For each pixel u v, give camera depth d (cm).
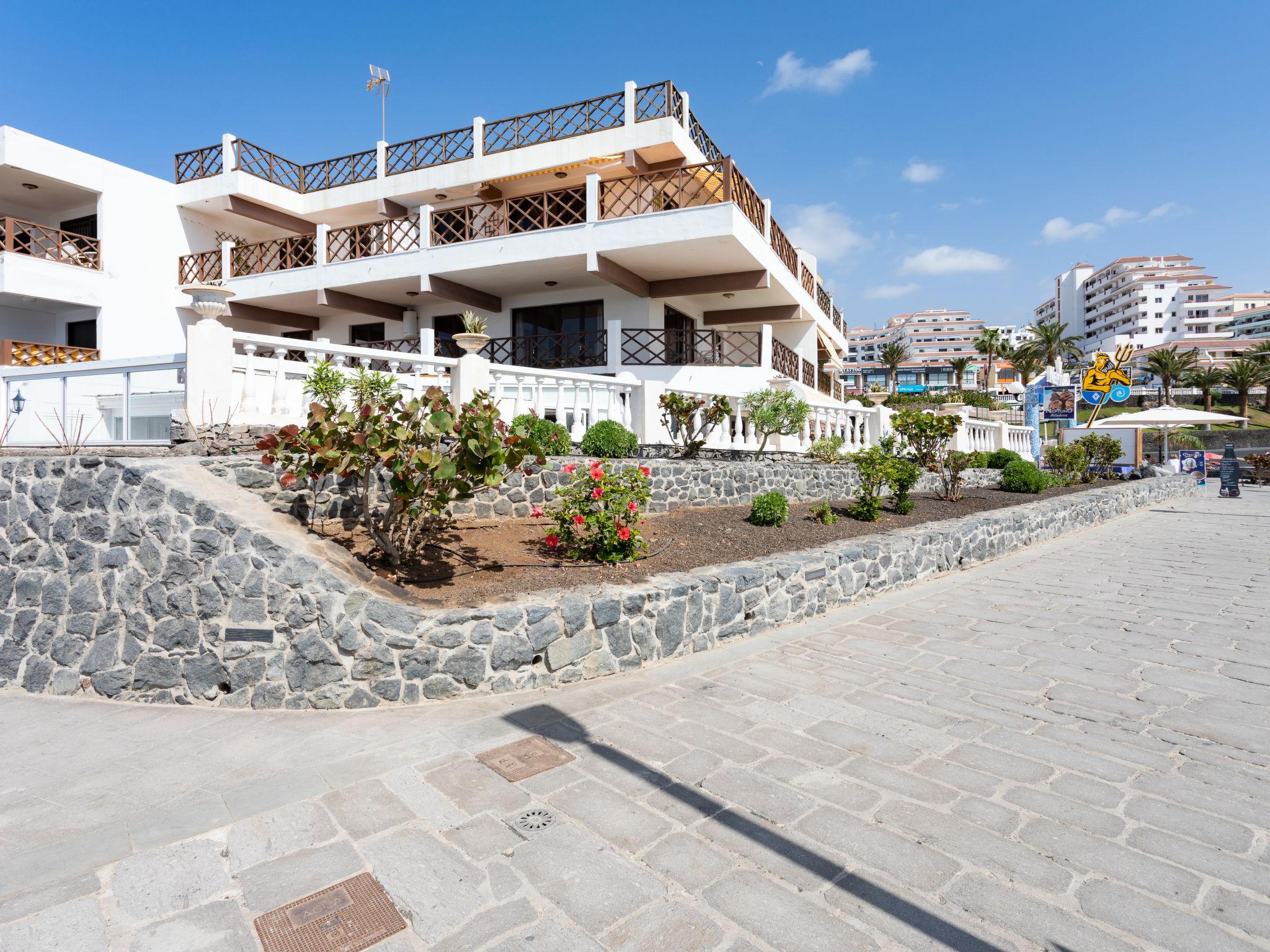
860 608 691
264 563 441
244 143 1742
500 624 453
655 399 1032
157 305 1716
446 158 1748
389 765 350
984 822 292
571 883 253
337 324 1950
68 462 506
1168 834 283
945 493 1334
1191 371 6153
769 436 1268
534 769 344
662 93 1505
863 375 9306
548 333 1717
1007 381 8569
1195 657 518
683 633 534
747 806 307
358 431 513
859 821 294
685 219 1294
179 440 616
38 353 1516
